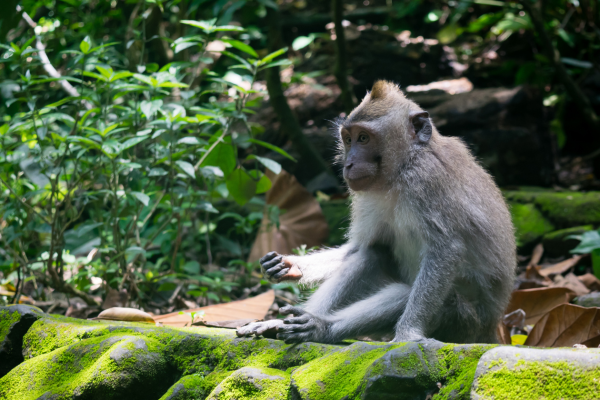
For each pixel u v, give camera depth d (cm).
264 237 784
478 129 990
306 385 315
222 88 924
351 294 469
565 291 557
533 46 1246
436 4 1323
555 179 1041
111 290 589
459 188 426
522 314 551
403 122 441
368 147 447
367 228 482
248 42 1178
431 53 1228
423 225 416
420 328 389
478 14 1359
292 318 390
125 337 373
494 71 1205
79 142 546
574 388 262
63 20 1031
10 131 545
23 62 559
